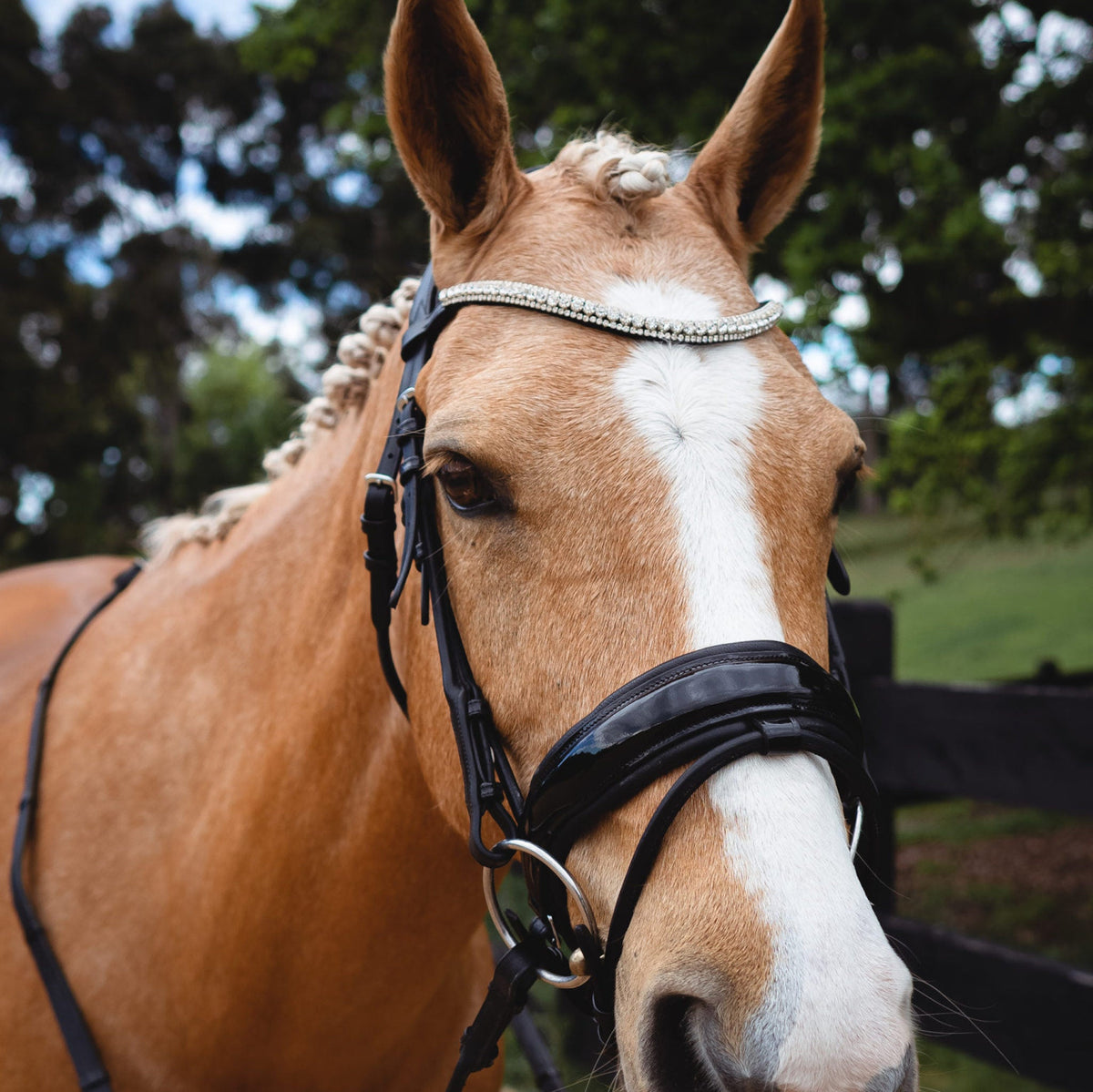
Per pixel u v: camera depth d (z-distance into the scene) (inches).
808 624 39.8
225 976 54.8
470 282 47.4
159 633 66.6
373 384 58.7
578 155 52.5
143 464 737.0
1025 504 245.0
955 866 234.4
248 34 269.0
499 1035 45.9
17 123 693.3
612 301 43.1
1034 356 216.5
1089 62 175.3
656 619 37.9
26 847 62.9
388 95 48.9
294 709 55.5
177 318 744.3
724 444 39.9
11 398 572.7
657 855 35.9
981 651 426.3
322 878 53.4
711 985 32.6
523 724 41.6
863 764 40.8
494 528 41.7
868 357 192.2
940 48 181.5
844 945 31.6
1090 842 243.6
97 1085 55.5
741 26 187.8
